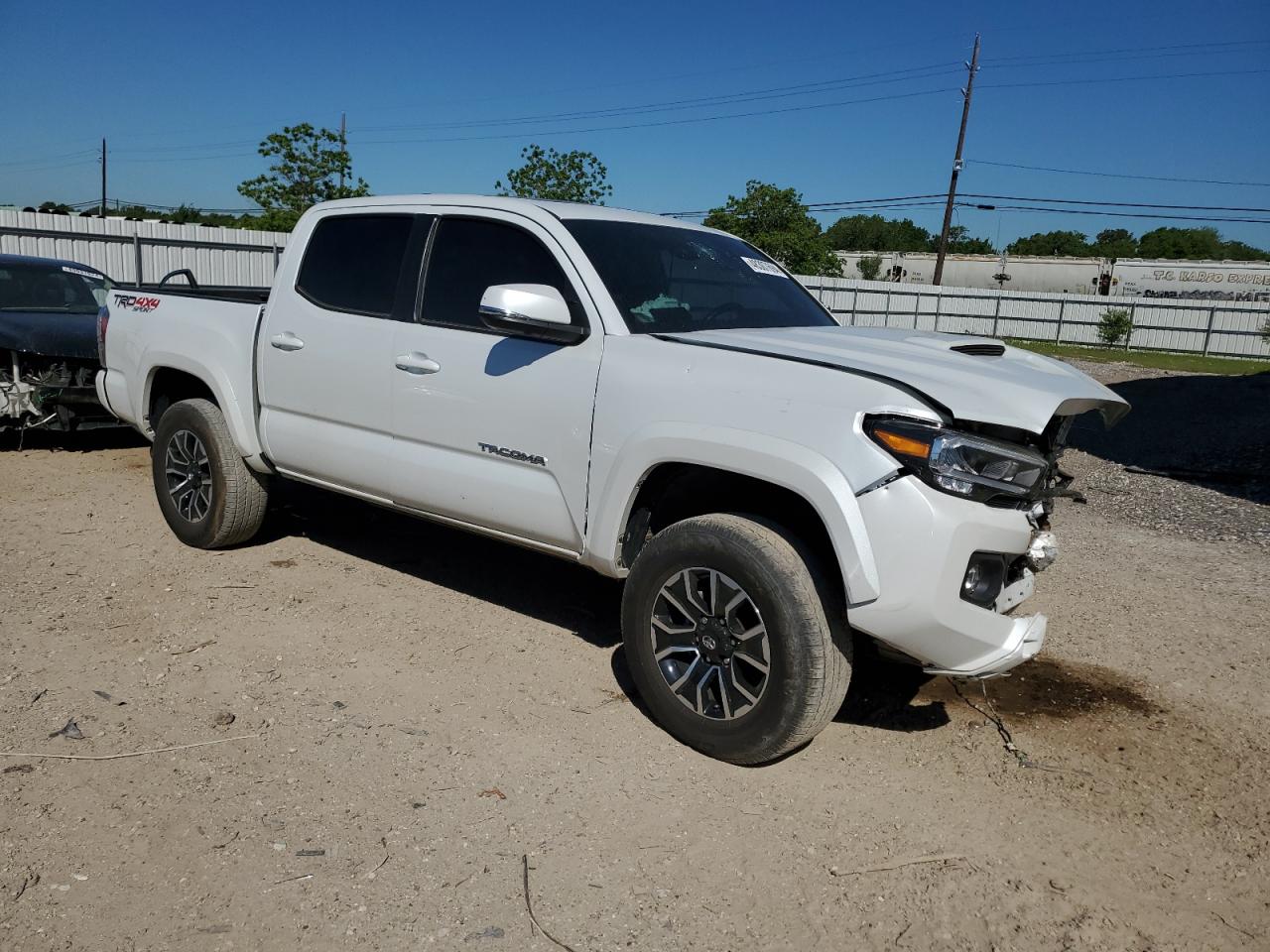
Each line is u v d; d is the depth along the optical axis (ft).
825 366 10.92
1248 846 10.54
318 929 8.42
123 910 8.52
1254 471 32.73
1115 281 163.94
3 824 9.64
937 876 9.66
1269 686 14.74
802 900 9.19
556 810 10.41
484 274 13.93
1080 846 10.38
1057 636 16.43
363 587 16.90
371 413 14.82
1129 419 47.39
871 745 12.33
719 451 11.00
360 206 15.70
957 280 178.81
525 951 8.31
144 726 11.76
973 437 10.21
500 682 13.46
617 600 16.88
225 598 16.05
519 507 13.25
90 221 70.69
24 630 14.38
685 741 11.84
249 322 16.72
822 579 10.75
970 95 134.41
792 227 125.59
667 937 8.59
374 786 10.66
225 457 17.35
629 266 13.41
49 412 25.86
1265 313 122.42
